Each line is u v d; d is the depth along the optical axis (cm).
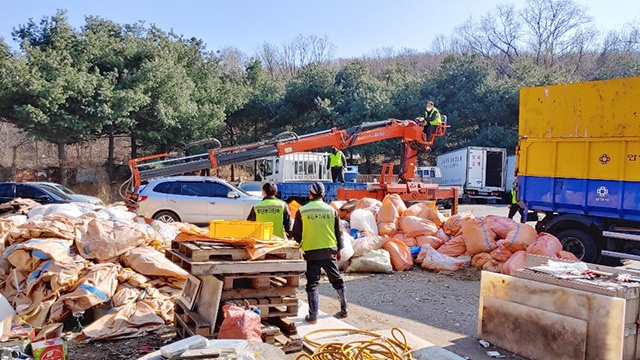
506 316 573
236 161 1625
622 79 929
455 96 4084
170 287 687
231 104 3756
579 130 995
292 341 534
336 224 654
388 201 1173
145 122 3100
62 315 606
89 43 2927
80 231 727
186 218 1491
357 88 3981
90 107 2667
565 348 512
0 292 648
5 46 2659
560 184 1034
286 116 3978
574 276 548
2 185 1612
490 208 2861
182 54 3647
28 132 2667
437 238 1097
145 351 543
